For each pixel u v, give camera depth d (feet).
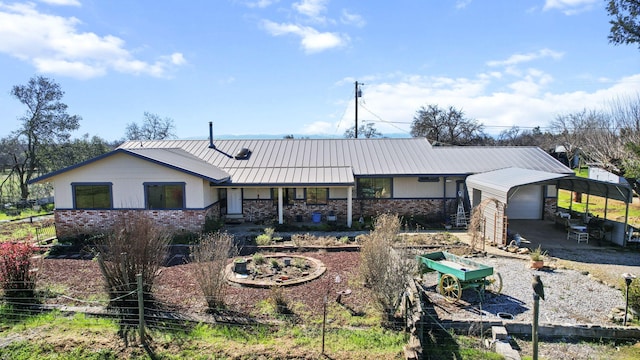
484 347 25.82
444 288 34.06
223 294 30.63
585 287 36.55
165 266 41.09
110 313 27.91
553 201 67.46
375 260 30.94
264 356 22.81
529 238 54.70
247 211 67.15
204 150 77.00
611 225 52.24
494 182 54.75
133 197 57.06
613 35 35.99
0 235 59.82
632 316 29.73
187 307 29.78
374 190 67.41
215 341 24.47
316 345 24.36
